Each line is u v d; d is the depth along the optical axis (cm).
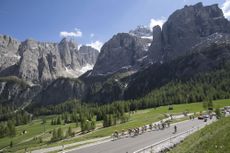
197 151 3384
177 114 16088
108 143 6988
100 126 17138
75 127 19975
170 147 4959
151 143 6481
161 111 19688
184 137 5788
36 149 8119
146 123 12619
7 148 17400
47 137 18038
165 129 9044
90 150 6178
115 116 17375
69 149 6538
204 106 17000
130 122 14950
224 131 3719
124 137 7881
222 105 18788
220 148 3184
